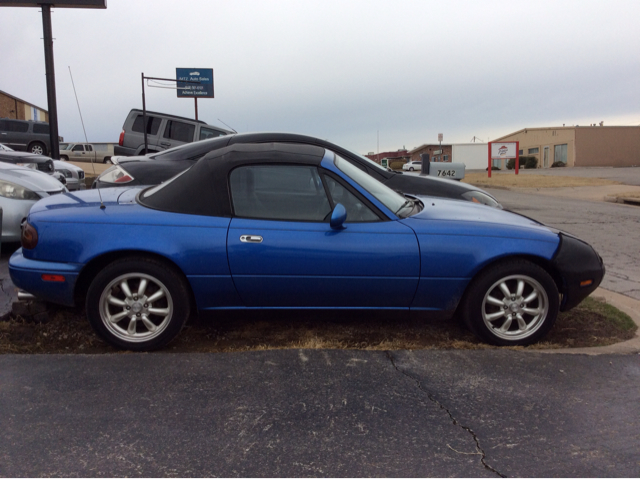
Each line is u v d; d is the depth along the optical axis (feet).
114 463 7.33
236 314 11.59
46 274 11.03
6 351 11.30
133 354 11.05
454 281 11.43
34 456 7.45
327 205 11.56
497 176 93.81
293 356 11.10
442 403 9.20
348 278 11.24
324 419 8.59
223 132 49.03
